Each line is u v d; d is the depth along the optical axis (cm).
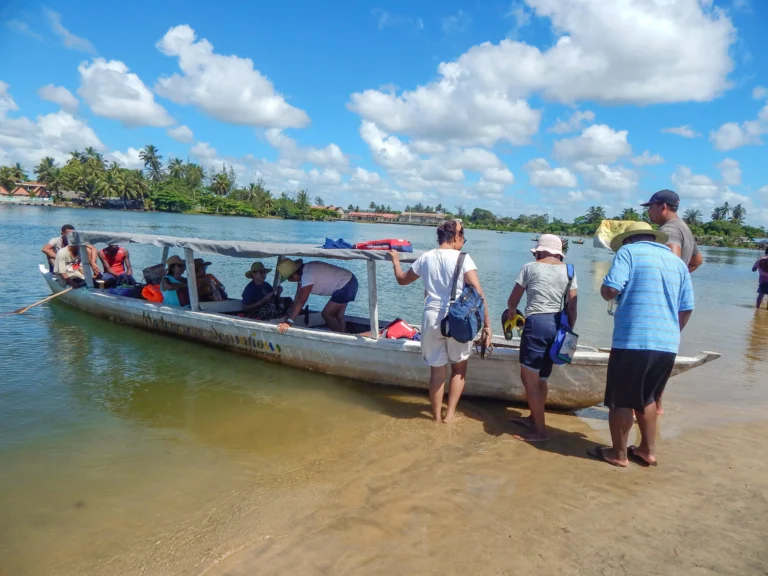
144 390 610
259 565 303
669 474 419
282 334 682
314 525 343
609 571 296
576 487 394
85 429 500
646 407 425
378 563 303
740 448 475
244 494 385
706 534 334
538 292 467
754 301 1816
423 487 393
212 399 586
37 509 364
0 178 12200
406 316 1198
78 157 12938
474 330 484
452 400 525
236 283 1538
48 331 871
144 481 404
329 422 525
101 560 311
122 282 1033
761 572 297
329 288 691
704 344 998
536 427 484
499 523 344
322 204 19462
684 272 413
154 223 5734
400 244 634
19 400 566
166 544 325
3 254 1942
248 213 13425
